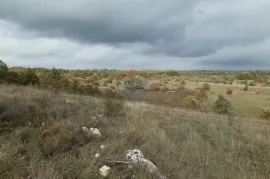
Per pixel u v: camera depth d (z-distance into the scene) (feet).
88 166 12.23
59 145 14.85
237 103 184.85
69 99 36.86
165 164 14.79
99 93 139.33
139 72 339.57
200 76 549.95
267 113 126.21
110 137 18.71
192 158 16.61
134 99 169.78
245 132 26.78
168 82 313.53
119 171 12.67
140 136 19.44
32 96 30.89
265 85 408.46
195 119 33.19
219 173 14.51
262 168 16.48
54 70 49.03
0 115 19.38
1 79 64.64
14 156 12.03
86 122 21.70
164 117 32.40
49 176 10.48
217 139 22.72
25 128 16.98
